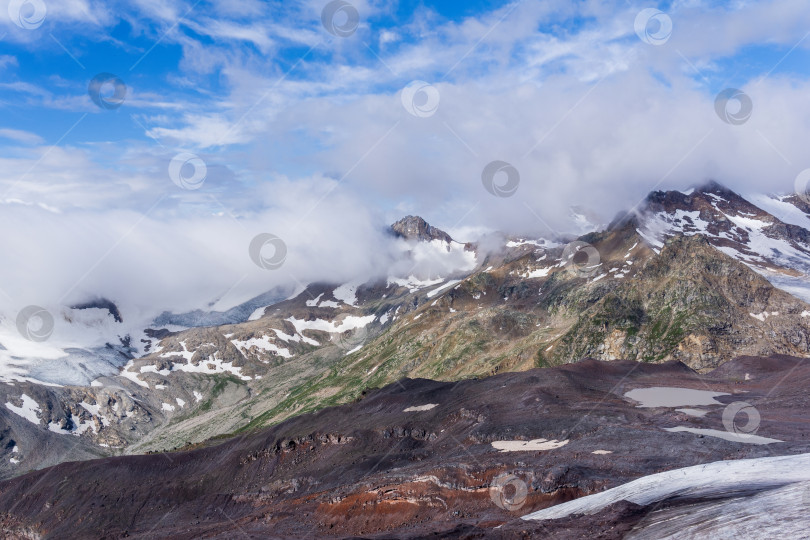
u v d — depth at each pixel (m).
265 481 117.69
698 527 33.50
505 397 111.56
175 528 110.19
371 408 130.62
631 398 106.06
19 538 133.62
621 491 50.72
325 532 76.94
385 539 54.59
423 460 94.44
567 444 80.25
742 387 115.81
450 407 114.94
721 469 48.28
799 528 28.78
